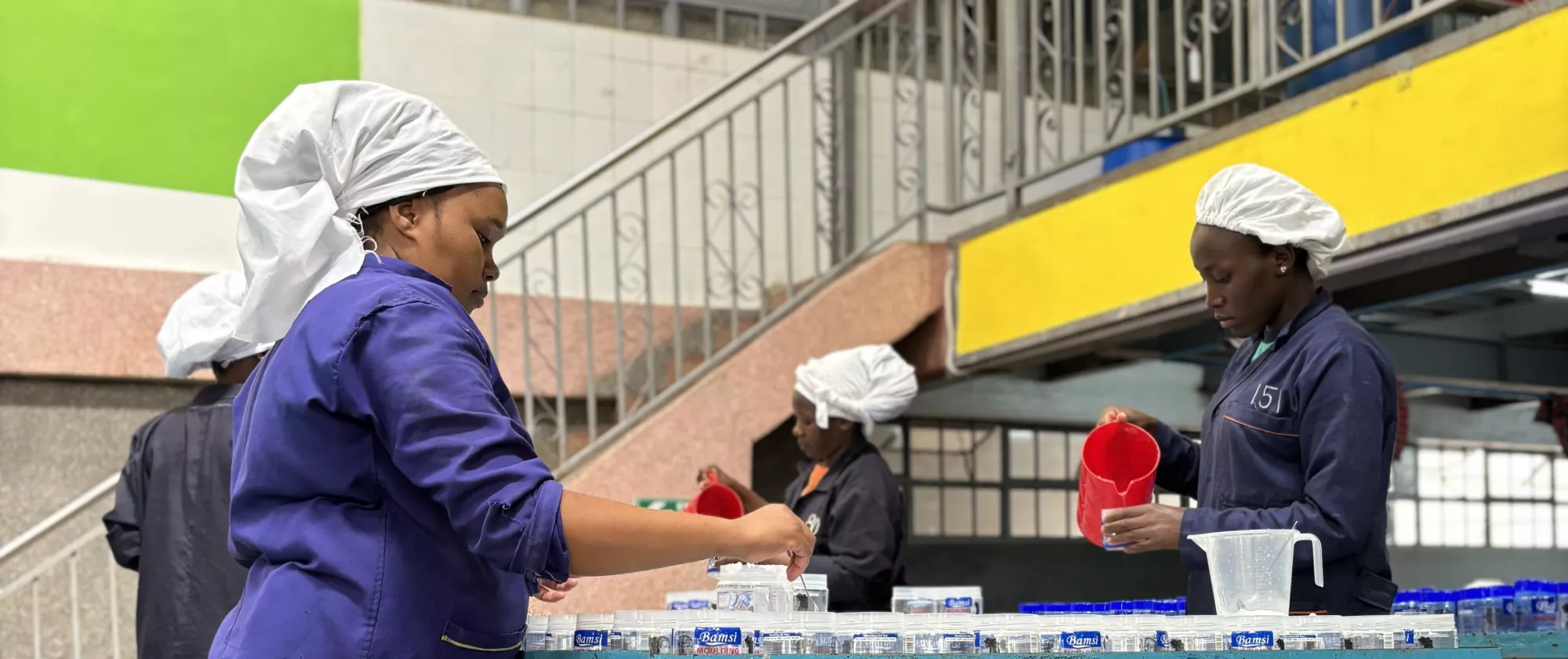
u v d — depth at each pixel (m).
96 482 4.68
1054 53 4.47
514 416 1.57
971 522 6.05
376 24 5.26
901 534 3.13
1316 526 1.87
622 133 5.59
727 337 5.43
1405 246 3.10
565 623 1.58
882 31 5.98
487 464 1.35
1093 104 5.80
